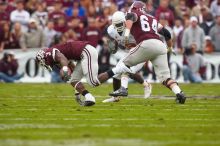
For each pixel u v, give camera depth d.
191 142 18.11
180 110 26.16
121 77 28.19
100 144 17.50
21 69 46.53
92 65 26.27
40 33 46.75
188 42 46.34
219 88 41.16
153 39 27.42
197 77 46.59
